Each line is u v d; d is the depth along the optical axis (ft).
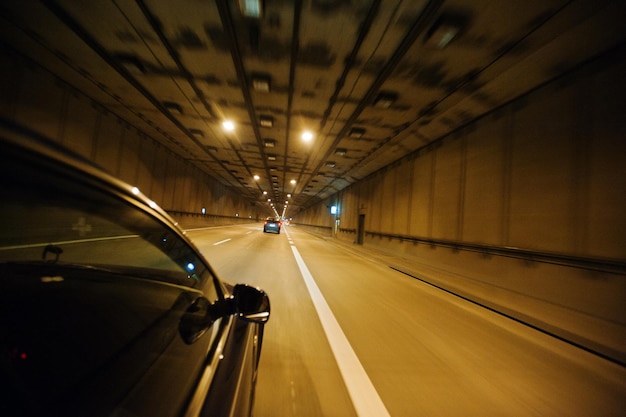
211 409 3.41
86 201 3.17
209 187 105.29
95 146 40.88
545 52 20.30
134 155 51.85
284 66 26.53
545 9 17.06
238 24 21.24
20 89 28.53
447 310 19.60
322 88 30.09
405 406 8.16
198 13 20.48
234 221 162.30
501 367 11.51
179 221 75.87
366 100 31.63
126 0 20.04
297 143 53.16
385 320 16.16
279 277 25.58
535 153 24.17
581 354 13.64
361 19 19.54
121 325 3.95
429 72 24.86
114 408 2.73
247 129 47.55
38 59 28.99
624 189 17.56
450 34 19.92
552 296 21.31
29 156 2.08
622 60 18.26
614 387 10.61
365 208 76.48
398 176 55.21
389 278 30.94
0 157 1.93
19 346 2.74
